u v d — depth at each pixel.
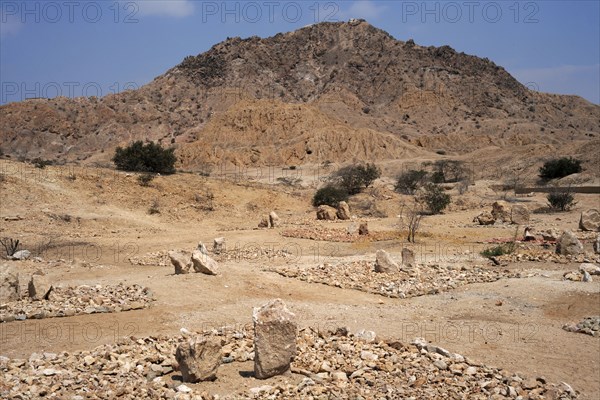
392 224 36.25
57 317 14.11
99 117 174.00
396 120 193.62
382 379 9.83
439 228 33.88
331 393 9.12
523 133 179.50
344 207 39.84
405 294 17.31
